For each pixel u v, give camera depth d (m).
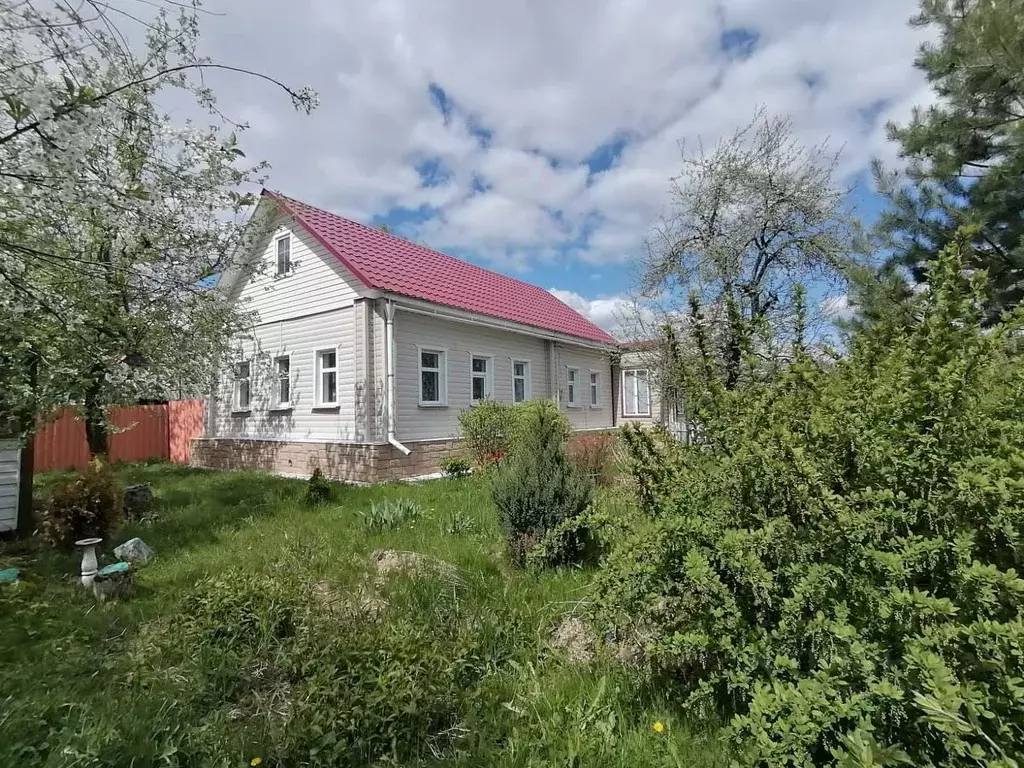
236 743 2.40
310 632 3.19
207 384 9.92
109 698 2.71
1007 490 1.65
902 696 1.54
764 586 1.99
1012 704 1.42
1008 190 5.91
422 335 11.73
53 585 4.59
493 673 2.99
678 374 3.04
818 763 1.79
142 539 6.13
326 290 11.62
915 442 1.97
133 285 6.17
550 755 2.31
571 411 17.42
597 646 2.95
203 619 3.30
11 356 5.68
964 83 6.25
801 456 2.12
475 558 4.79
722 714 2.36
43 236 4.55
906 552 1.74
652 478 3.23
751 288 10.26
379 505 6.65
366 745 2.36
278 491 8.82
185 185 5.95
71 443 13.13
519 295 18.19
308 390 11.97
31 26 3.32
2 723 2.39
